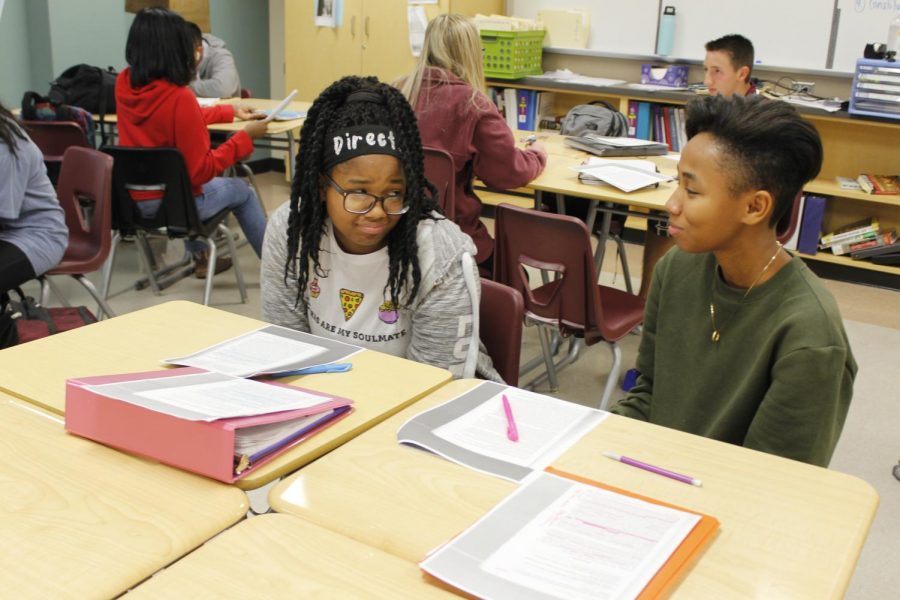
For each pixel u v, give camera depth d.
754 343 1.47
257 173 6.73
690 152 1.43
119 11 5.60
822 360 1.36
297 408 1.24
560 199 3.52
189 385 1.30
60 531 1.03
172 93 3.48
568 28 5.36
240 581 0.94
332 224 1.68
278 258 1.76
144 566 0.97
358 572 0.97
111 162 2.96
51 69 5.28
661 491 1.14
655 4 5.05
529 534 1.02
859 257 4.52
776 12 4.73
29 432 1.27
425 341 1.71
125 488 1.12
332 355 1.55
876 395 3.24
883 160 4.60
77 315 2.41
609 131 4.05
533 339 3.72
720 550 1.01
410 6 5.44
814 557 1.01
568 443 1.27
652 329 1.70
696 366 1.56
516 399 1.41
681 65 5.12
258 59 6.69
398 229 1.64
